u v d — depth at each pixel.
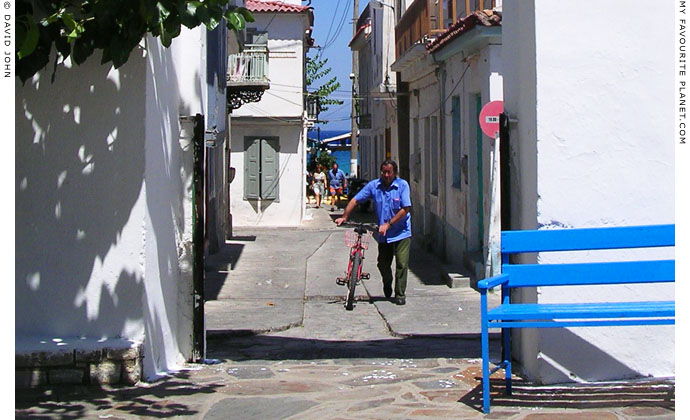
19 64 5.98
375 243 22.22
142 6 5.64
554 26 6.14
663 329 6.21
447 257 17.38
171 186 7.09
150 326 6.49
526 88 6.43
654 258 6.17
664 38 6.14
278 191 30.05
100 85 6.27
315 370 7.05
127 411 5.64
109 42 5.91
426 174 20.47
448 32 15.15
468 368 7.00
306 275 15.88
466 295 12.94
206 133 7.70
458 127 16.73
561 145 6.15
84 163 6.30
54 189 6.33
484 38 13.33
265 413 5.64
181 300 7.36
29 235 6.36
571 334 6.19
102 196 6.29
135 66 6.24
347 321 11.05
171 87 7.07
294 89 30.23
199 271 7.36
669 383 6.06
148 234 6.39
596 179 6.16
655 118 6.16
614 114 6.16
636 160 6.15
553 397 5.84
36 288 6.37
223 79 13.11
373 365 7.27
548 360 6.20
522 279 5.87
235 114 30.03
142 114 6.24
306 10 30.08
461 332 9.68
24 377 6.12
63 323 6.34
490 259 12.73
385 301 12.55
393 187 12.23
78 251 6.32
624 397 5.76
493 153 12.49
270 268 16.94
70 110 6.30
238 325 10.28
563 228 6.14
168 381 6.50
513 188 6.82
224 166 22.22
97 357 6.16
